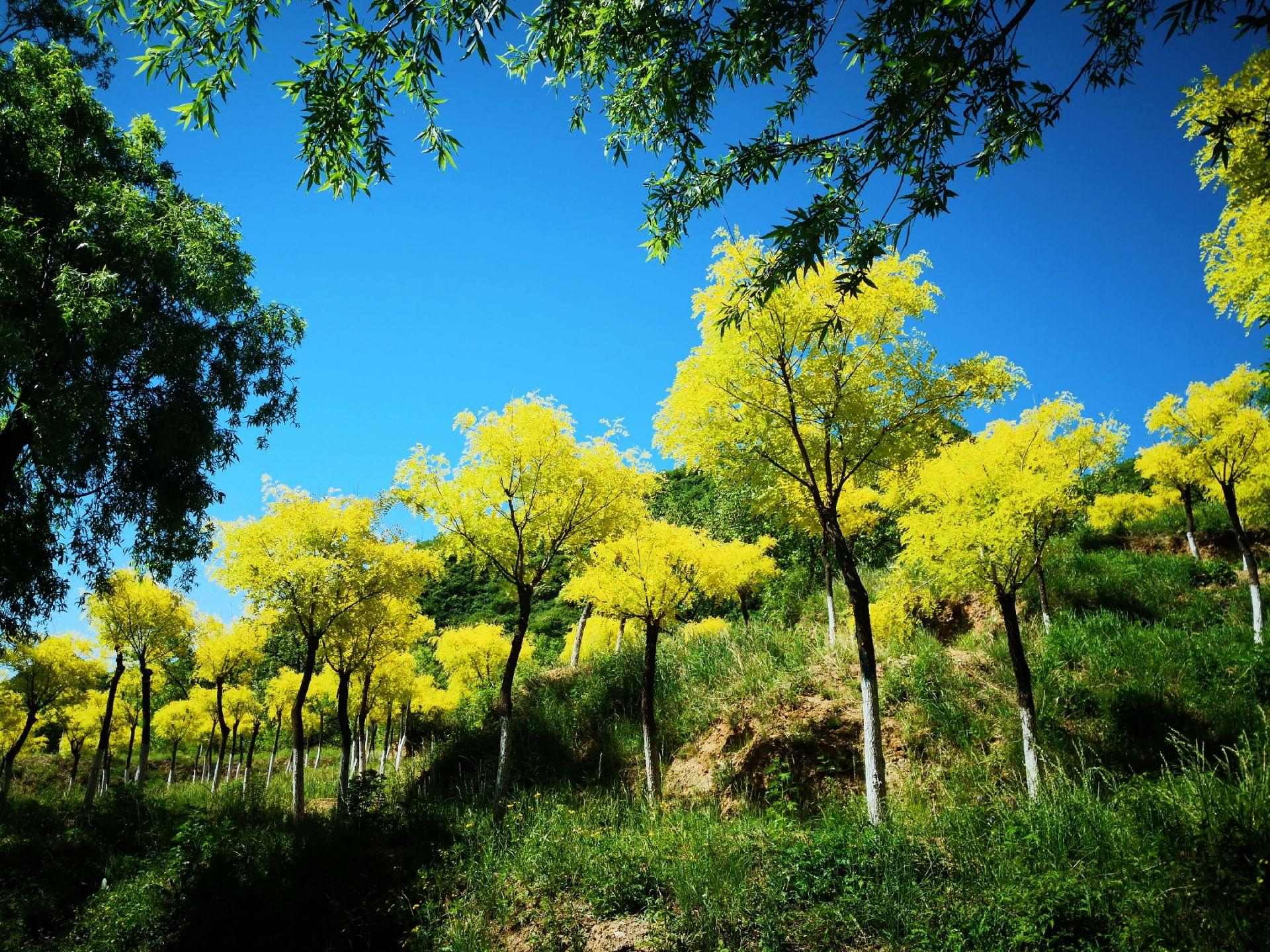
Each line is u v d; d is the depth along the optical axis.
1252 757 6.14
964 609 13.23
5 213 8.66
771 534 18.12
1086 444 11.38
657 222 4.09
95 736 28.81
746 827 7.53
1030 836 5.62
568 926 6.20
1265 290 7.24
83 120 10.16
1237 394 12.13
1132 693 8.53
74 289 8.71
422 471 10.55
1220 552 15.33
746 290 3.86
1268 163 5.76
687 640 15.44
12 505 10.08
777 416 8.12
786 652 12.43
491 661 20.62
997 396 7.73
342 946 7.17
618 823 9.20
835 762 9.56
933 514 8.40
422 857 8.73
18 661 19.88
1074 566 13.87
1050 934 4.48
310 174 3.56
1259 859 4.38
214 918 7.93
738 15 3.32
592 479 10.65
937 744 9.17
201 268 10.34
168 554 11.53
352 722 25.23
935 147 3.29
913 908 5.21
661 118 3.88
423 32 3.25
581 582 11.18
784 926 5.39
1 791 18.77
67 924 8.98
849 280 3.48
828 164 3.65
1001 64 3.11
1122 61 3.17
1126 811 5.68
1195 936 4.17
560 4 3.42
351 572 13.15
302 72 3.30
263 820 12.26
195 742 34.06
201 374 11.25
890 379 7.89
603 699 13.62
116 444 10.50
